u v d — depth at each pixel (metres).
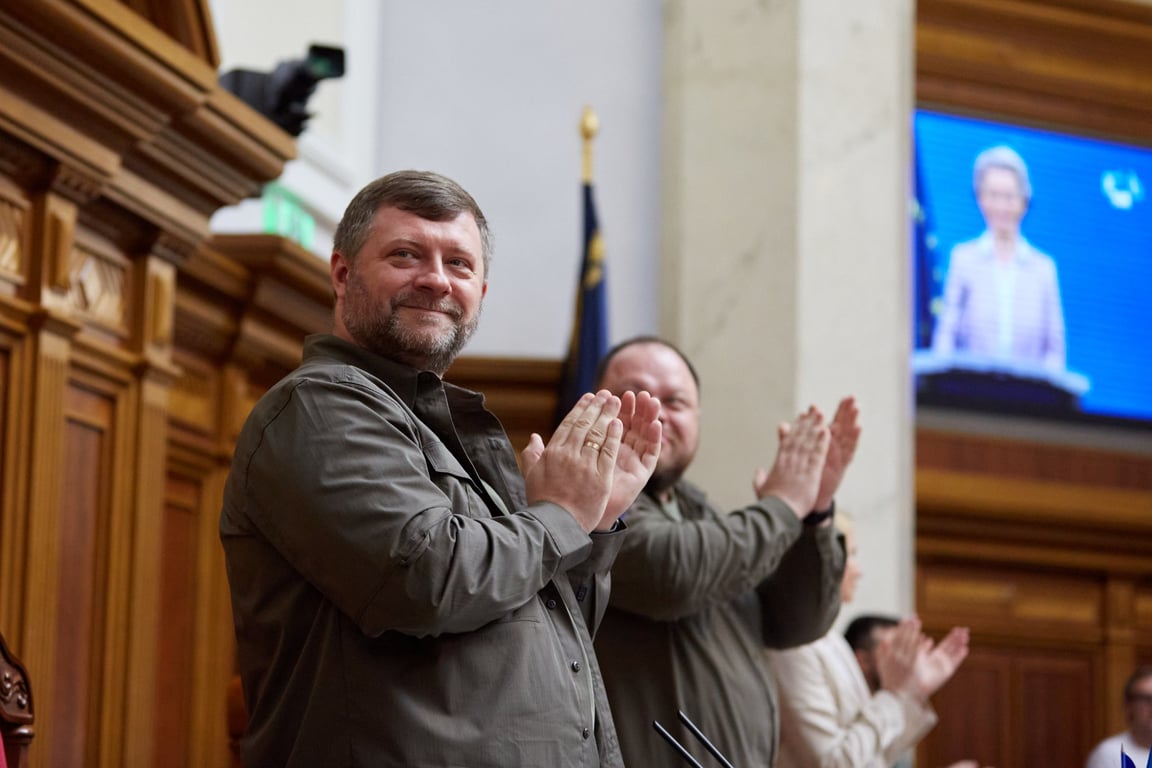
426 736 2.50
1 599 4.97
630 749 3.75
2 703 3.38
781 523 3.83
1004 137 11.16
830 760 4.46
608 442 2.78
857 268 9.08
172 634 6.60
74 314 5.48
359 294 2.87
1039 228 11.16
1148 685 6.72
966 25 11.10
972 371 10.88
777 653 4.56
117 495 5.65
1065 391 11.07
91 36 5.07
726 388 8.94
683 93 9.38
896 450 8.95
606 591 2.93
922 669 4.77
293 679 2.61
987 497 10.73
